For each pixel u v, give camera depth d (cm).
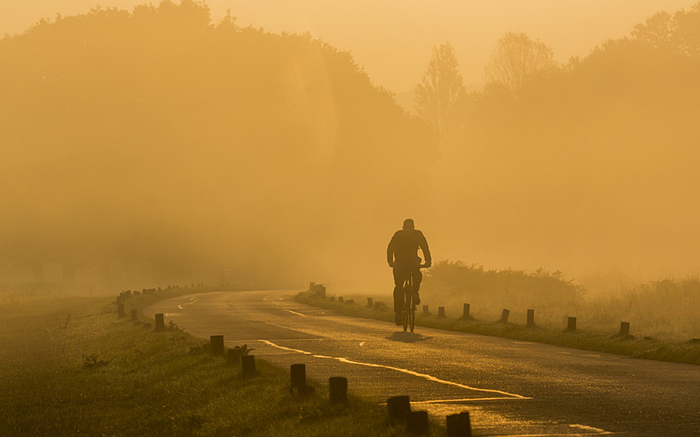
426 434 2630
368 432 2731
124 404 4212
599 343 6322
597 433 2836
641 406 3419
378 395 3775
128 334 8225
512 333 7562
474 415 3225
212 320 10375
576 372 4681
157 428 3500
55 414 3959
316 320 10312
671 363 5212
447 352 5934
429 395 3781
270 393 3616
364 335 7688
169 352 5906
